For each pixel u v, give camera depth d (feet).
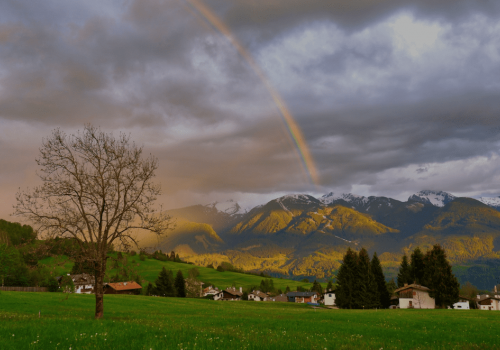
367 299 340.18
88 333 62.44
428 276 348.79
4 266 342.44
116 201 111.04
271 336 71.36
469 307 406.41
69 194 110.83
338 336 82.48
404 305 343.67
